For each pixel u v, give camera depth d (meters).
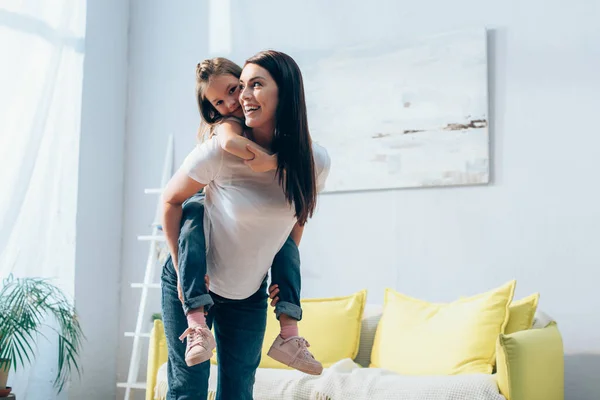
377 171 4.03
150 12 4.86
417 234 3.93
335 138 4.15
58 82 4.26
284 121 1.92
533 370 2.81
